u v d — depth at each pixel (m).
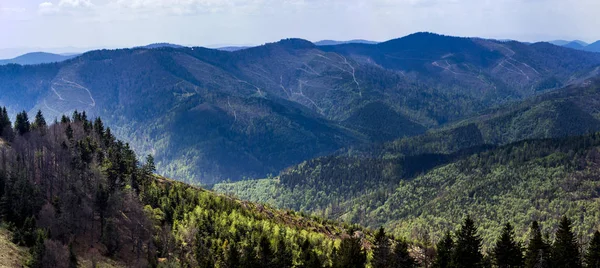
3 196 135.75
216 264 148.62
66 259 121.44
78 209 148.12
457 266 119.44
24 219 134.75
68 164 177.88
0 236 122.06
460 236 127.12
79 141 190.12
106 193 156.00
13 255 115.50
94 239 146.50
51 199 155.50
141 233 159.50
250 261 126.12
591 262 116.31
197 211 178.75
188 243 160.62
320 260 143.62
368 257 160.12
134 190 184.00
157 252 151.50
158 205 182.75
